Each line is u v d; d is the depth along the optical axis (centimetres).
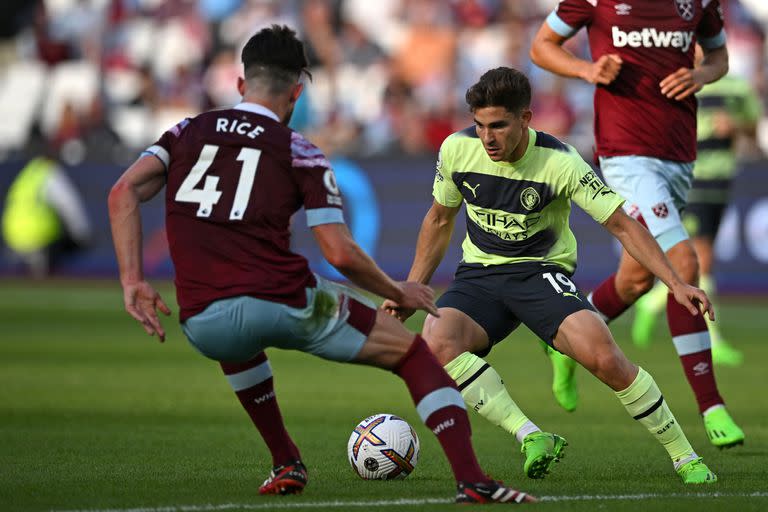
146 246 6919
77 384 3453
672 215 2441
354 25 7838
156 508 1617
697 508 1631
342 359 1592
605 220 1909
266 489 1756
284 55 1644
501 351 4569
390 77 7300
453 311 2036
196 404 3050
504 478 1977
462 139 2016
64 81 8369
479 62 7581
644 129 2473
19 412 2861
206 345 1582
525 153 1962
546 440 1939
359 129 7175
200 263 1559
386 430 1933
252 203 1561
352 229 6544
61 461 2125
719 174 4084
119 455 2206
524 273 2020
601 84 2509
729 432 2250
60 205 7038
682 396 3281
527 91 1856
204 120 1623
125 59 8262
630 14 2470
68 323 5322
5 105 8381
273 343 1580
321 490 1803
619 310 2620
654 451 2336
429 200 6394
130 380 3566
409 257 6425
